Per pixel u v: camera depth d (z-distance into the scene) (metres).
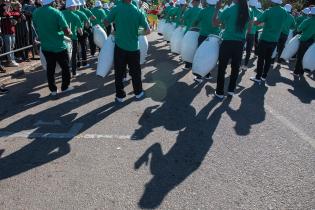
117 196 3.95
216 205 3.83
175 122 6.26
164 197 3.96
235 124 6.25
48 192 4.02
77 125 6.04
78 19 9.21
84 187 4.12
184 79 9.43
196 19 9.07
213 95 8.02
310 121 6.59
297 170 4.68
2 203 3.82
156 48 15.09
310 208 3.85
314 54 10.02
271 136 5.78
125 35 6.97
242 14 7.10
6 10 10.06
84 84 8.79
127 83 8.86
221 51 7.42
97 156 4.90
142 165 4.66
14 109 6.90
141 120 6.31
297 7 23.81
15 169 4.55
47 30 7.36
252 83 9.37
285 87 9.18
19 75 9.67
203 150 5.17
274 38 8.95
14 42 10.48
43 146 5.22
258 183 4.31
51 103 7.25
